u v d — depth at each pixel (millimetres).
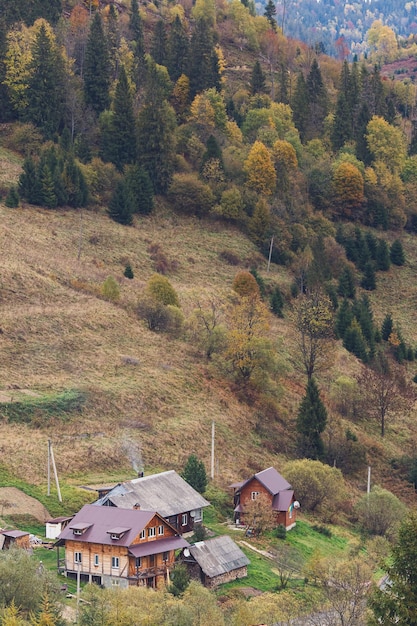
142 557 98625
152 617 78375
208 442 141500
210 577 101250
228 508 126500
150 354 160125
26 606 80125
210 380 158250
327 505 135250
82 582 98188
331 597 93000
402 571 76000
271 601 94562
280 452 148375
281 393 161000
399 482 152000
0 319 154750
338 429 159375
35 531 109250
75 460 126750
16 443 126500
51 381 144250
